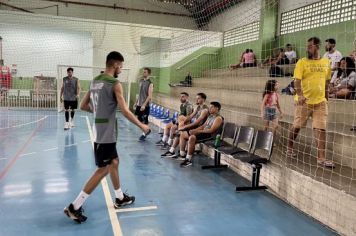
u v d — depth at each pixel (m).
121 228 3.08
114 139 3.27
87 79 13.52
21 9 11.83
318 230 3.21
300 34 8.12
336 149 4.27
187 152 5.48
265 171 4.50
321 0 7.47
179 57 12.91
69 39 13.16
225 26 11.76
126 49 13.64
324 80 4.00
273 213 3.61
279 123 5.37
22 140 6.80
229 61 11.49
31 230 2.97
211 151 6.09
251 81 8.27
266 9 9.18
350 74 4.82
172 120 7.41
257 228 3.22
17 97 12.45
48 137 7.23
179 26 13.28
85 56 13.35
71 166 5.04
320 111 4.00
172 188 4.29
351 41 6.42
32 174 4.55
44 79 12.71
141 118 7.52
